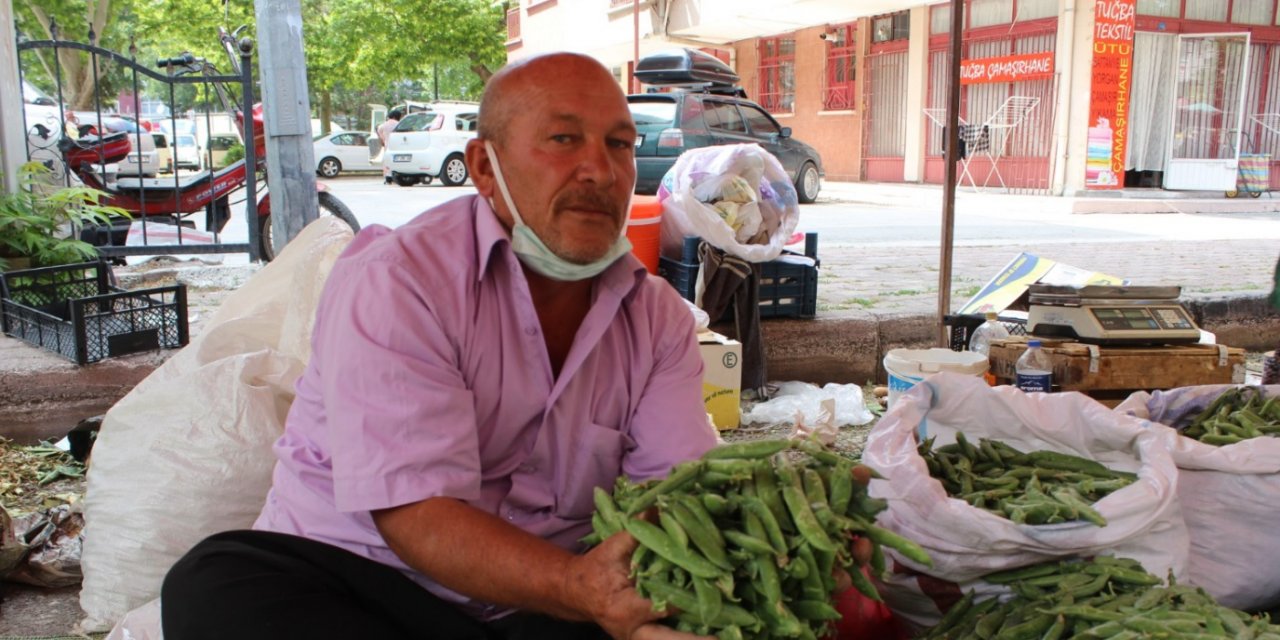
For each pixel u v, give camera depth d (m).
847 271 7.89
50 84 25.06
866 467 1.90
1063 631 2.13
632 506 1.75
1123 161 16.59
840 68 21.88
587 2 27.09
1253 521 2.58
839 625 2.52
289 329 3.14
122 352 4.66
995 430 2.73
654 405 2.16
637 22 20.91
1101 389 3.87
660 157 13.23
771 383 5.49
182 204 8.52
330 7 36.22
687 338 2.24
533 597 1.73
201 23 30.34
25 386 4.41
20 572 3.11
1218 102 17.59
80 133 9.16
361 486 1.80
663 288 2.25
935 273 7.80
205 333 3.12
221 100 8.91
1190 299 6.43
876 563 1.88
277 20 5.86
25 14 25.20
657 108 13.55
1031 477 2.51
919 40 19.36
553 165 1.85
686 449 2.15
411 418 1.81
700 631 1.68
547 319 2.08
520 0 31.95
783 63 23.77
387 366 1.82
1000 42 17.92
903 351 3.99
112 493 2.84
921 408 2.64
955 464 2.64
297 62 5.98
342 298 1.93
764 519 1.71
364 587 1.95
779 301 5.60
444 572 1.77
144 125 13.00
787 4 19.16
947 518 2.28
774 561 1.70
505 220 1.98
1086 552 2.27
